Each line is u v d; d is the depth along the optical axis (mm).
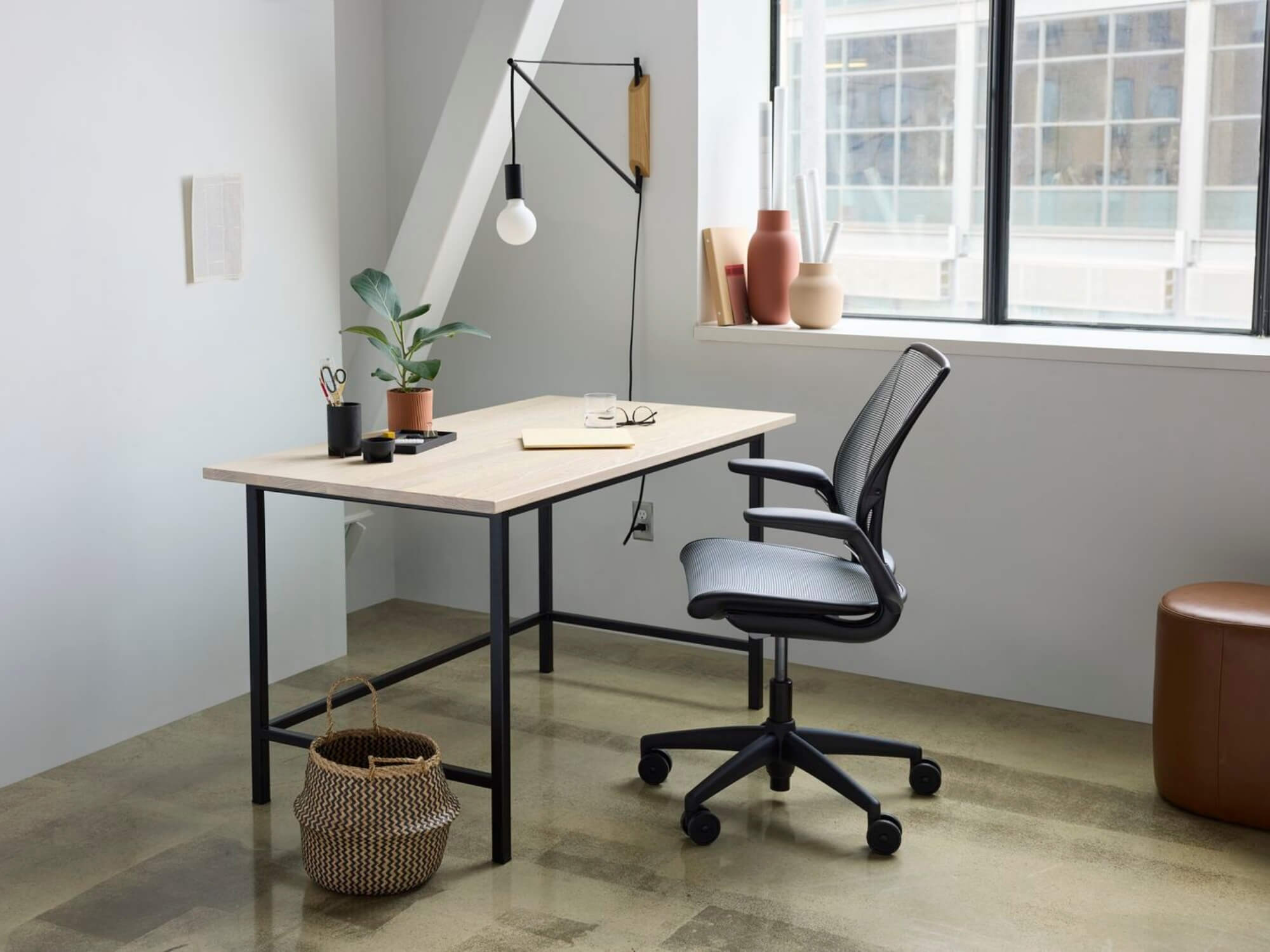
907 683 3965
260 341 3758
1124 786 3219
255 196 3691
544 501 2748
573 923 2566
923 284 4320
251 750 3398
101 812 3049
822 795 3158
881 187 4336
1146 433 3529
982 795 3166
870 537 2854
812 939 2512
